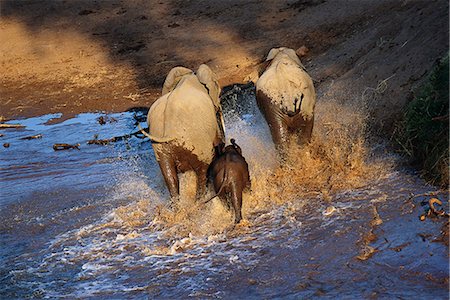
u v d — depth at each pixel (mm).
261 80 28328
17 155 40625
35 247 24266
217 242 22516
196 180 25484
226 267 20688
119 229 24859
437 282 18453
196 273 20516
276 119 27859
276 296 18703
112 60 61188
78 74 59500
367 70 39719
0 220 27797
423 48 37375
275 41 56656
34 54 64500
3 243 24984
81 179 33062
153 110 25328
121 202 28109
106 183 31594
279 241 22031
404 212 22938
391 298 17891
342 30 54281
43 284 20969
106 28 67125
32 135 46062
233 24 61812
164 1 70188
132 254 22438
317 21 57344
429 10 45281
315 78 45562
